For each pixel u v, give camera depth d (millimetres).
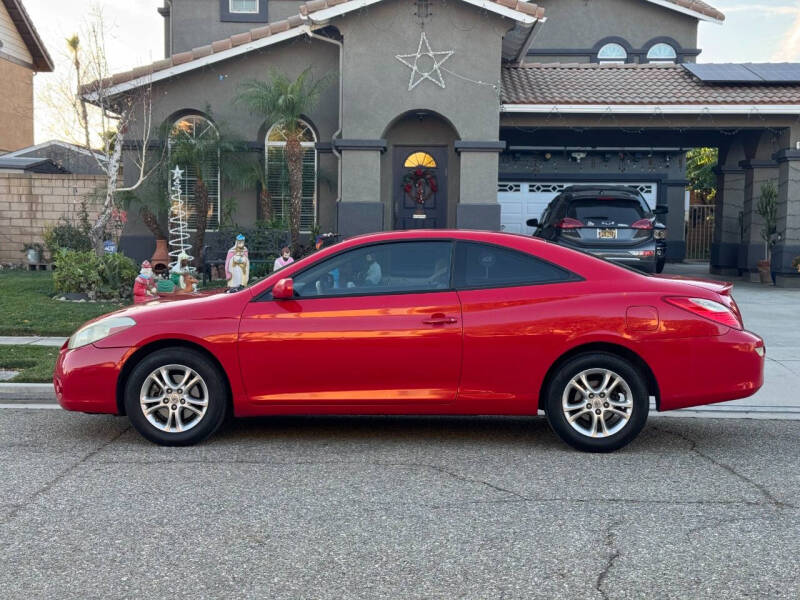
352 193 15945
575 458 5871
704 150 36625
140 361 6102
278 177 17391
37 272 18203
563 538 4297
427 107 15930
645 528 4449
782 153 17500
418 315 5941
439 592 3643
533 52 24859
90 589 3662
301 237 17516
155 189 16531
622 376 5910
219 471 5488
